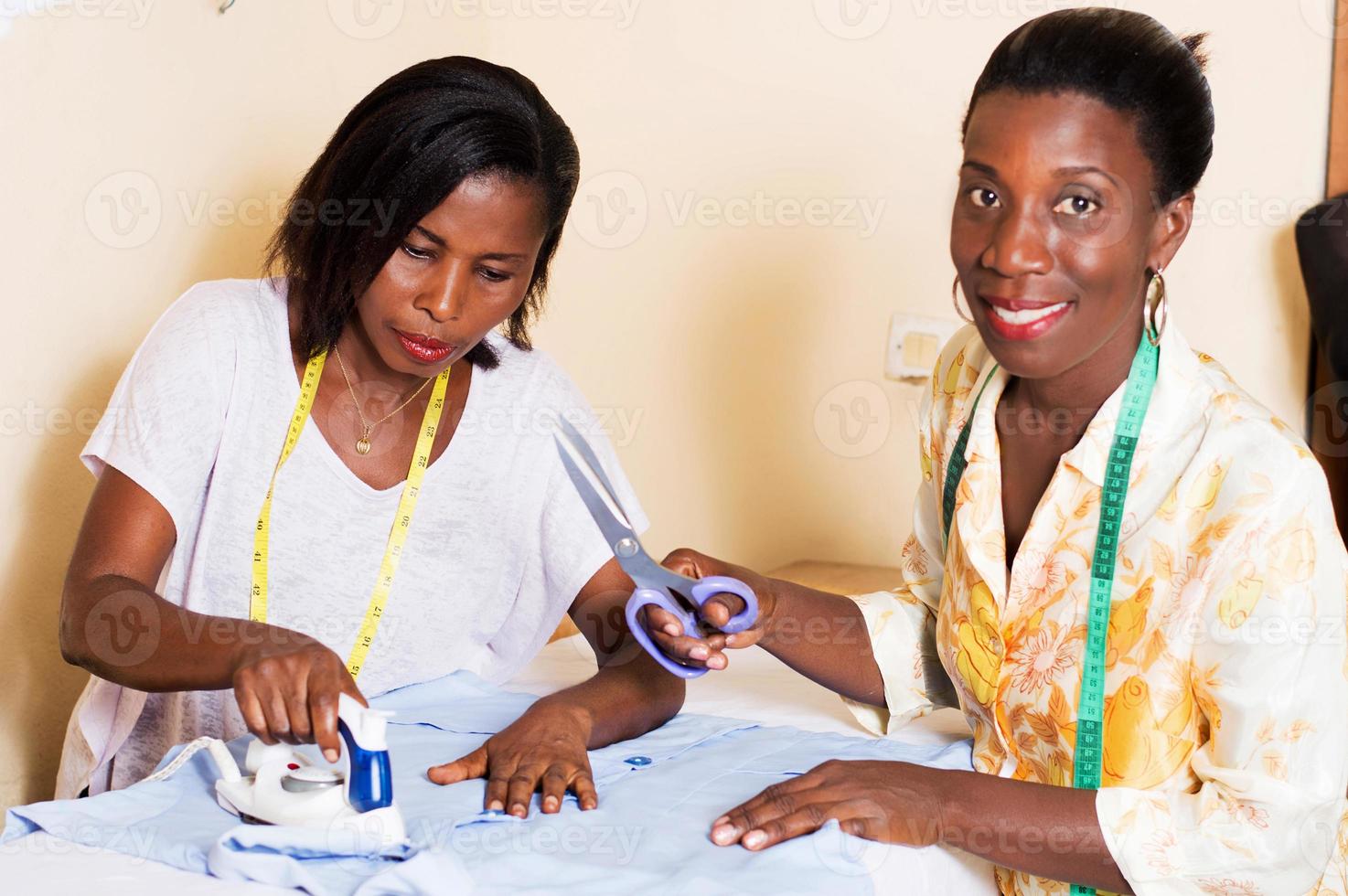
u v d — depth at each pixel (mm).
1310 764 1054
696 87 2422
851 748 1293
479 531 1444
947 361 1383
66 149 1678
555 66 2537
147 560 1238
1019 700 1221
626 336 2527
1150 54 1050
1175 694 1113
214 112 1897
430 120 1175
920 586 1429
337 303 1282
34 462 1684
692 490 2500
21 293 1640
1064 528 1189
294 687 997
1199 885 1068
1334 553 1068
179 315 1331
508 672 1564
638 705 1319
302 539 1366
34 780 1736
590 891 931
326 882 923
